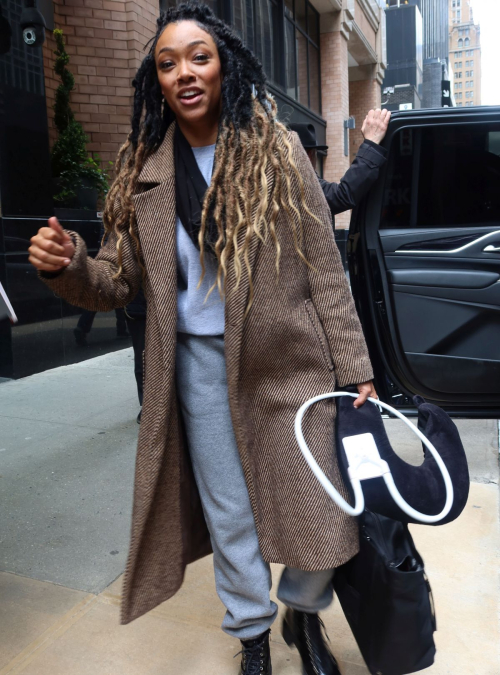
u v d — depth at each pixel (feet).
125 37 21.68
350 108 64.90
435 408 5.07
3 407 14.75
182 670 5.90
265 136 4.76
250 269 4.67
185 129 5.05
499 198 9.05
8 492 10.02
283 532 4.92
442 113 8.98
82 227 19.40
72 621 6.66
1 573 7.64
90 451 11.78
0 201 16.46
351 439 4.57
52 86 20.63
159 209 4.89
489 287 8.95
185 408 5.19
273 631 6.46
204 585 7.41
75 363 19.45
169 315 4.88
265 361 4.92
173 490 5.29
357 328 5.06
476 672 5.82
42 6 19.83
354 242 9.51
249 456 4.99
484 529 8.52
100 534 8.64
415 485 4.44
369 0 57.11
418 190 9.18
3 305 4.93
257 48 36.19
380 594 4.43
